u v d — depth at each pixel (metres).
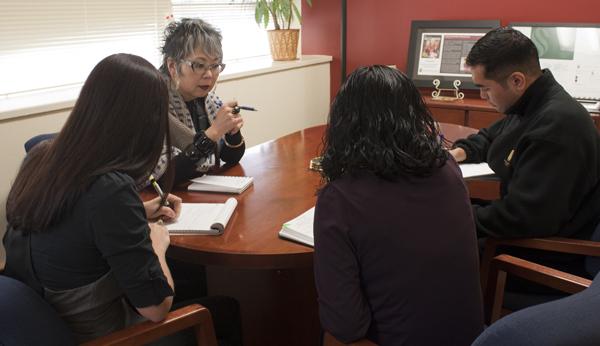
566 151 1.48
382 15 3.83
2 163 2.21
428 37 3.53
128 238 1.06
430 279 1.02
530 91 1.62
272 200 1.67
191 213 1.54
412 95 1.03
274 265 1.33
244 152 2.09
